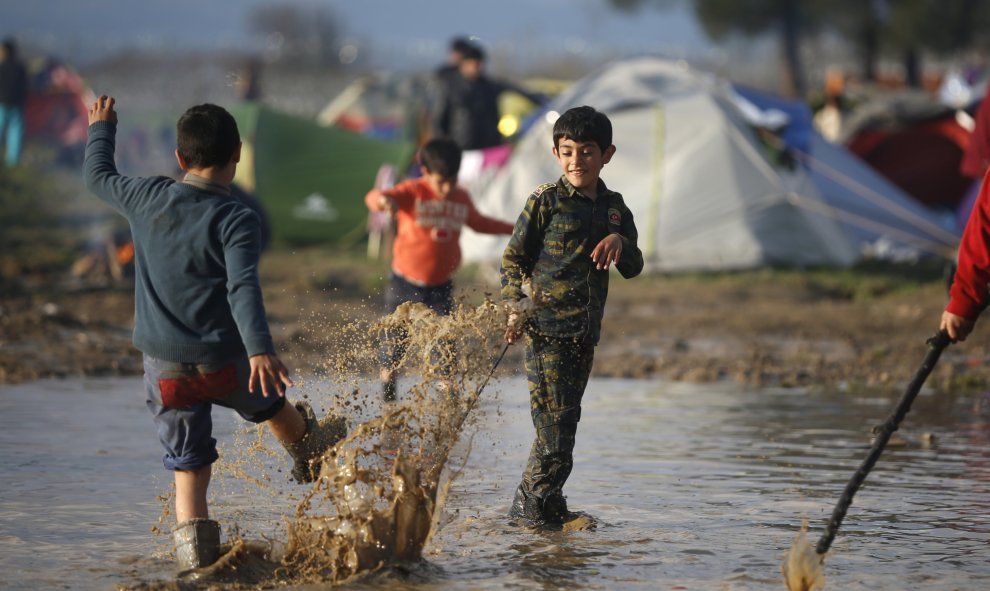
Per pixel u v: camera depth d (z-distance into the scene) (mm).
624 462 21094
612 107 53156
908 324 39656
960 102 64750
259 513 17031
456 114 53531
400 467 15023
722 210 51219
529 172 52875
